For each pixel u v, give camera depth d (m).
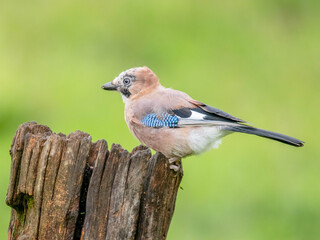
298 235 11.35
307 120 13.86
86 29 15.88
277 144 12.97
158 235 6.04
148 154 5.82
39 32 15.78
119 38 15.59
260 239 11.20
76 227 5.88
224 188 11.98
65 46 15.39
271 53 15.52
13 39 15.52
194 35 15.75
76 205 5.79
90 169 5.88
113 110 13.16
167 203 6.07
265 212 11.65
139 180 5.80
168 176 5.98
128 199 5.80
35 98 13.88
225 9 16.64
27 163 5.85
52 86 14.12
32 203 5.90
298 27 16.44
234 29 16.14
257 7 16.66
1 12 16.03
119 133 12.56
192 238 11.22
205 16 16.27
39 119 13.38
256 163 12.48
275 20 16.53
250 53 15.42
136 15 16.22
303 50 15.75
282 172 12.46
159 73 14.57
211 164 12.23
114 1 16.56
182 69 14.71
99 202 5.77
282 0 16.95
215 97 14.14
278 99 14.41
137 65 14.86
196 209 11.62
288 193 12.05
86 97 13.76
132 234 5.82
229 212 11.59
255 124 13.67
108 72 14.57
